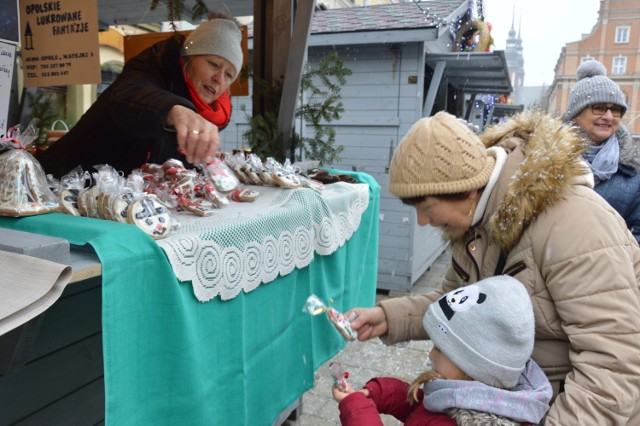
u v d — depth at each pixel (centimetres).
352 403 136
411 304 170
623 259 110
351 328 160
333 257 225
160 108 161
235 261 151
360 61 525
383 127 529
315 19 589
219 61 215
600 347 107
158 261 121
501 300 115
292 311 195
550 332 121
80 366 162
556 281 113
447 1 667
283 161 300
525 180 116
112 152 212
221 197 185
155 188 173
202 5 243
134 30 522
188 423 133
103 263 105
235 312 154
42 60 217
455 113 792
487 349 114
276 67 311
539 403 113
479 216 127
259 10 310
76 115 463
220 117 236
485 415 112
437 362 127
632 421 121
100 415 174
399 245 541
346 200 233
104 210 132
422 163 122
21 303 85
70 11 206
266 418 180
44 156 215
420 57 505
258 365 173
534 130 129
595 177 264
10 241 98
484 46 659
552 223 115
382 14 596
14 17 182
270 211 177
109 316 108
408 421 132
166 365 128
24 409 144
